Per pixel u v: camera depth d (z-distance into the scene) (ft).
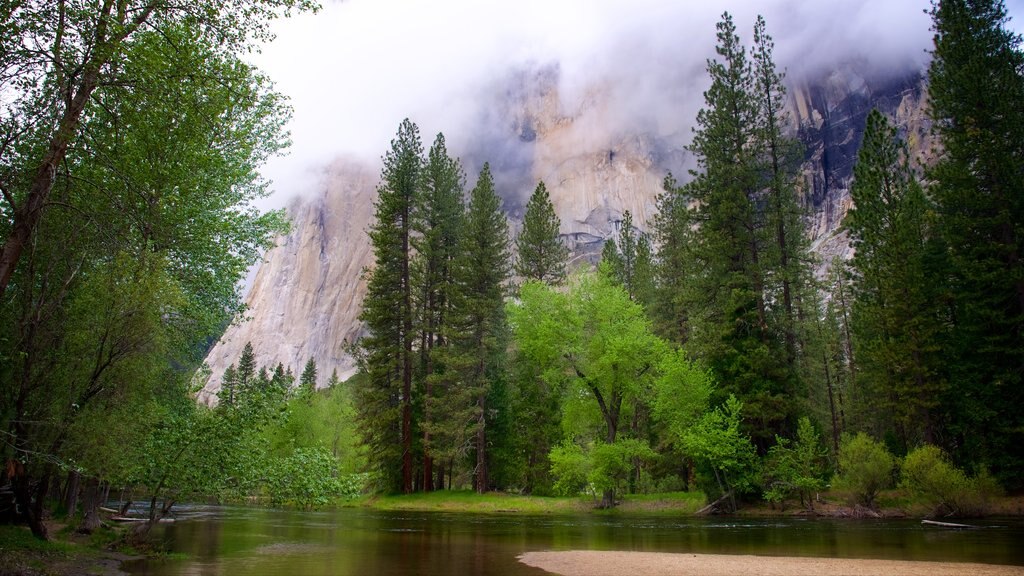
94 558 45.16
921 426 110.83
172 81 40.52
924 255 116.88
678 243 177.99
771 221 120.16
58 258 48.03
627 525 83.35
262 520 92.07
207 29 39.96
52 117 39.47
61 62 36.58
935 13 116.88
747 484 101.14
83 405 46.19
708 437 99.91
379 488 144.25
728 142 127.54
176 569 42.42
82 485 73.56
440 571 42.65
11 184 41.96
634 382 107.55
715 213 123.54
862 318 128.98
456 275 155.63
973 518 84.58
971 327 102.99
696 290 124.47
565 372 110.83
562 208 586.45
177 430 50.01
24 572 35.96
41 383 46.78
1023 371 99.19
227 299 74.74
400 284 147.54
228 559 48.39
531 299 112.78
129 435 47.29
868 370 129.49
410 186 155.12
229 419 50.39
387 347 140.56
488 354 147.84
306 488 52.19
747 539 64.13
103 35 36.52
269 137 76.95
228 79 44.32
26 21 34.42
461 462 149.28
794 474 98.22
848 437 114.21
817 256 131.13
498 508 119.44
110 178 48.62
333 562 46.88
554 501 120.26
